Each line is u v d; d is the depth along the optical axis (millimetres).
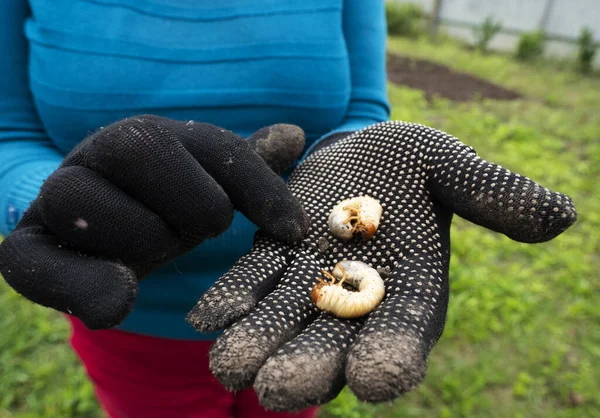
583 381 685
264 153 259
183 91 321
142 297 321
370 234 239
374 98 392
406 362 175
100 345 354
